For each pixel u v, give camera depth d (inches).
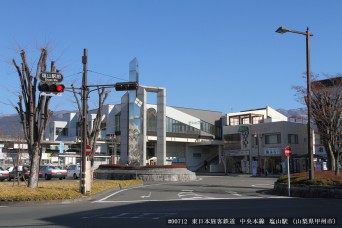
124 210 614.2
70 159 2957.7
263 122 2564.0
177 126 3090.6
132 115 1715.1
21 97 888.9
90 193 856.9
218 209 595.5
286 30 856.3
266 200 767.1
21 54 869.2
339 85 1302.9
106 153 3095.5
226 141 2736.2
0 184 1015.6
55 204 737.0
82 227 437.7
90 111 3147.1
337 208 597.0
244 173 2487.7
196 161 3171.8
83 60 861.2
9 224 466.6
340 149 1152.2
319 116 1186.0
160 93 1771.7
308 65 882.8
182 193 967.0
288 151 888.3
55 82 737.6
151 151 3090.6
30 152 878.4
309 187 847.1
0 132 2158.0
